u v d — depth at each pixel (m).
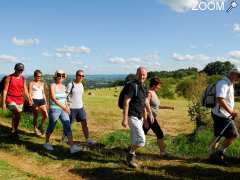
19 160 5.21
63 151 5.68
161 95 27.12
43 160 5.19
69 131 5.57
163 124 9.32
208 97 4.99
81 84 6.09
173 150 5.89
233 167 4.95
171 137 6.80
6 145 5.87
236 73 4.76
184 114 11.44
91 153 5.55
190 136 6.43
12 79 6.30
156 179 4.39
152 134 7.40
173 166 4.94
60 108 5.66
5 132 6.89
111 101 15.30
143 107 4.81
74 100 6.00
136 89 4.71
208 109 7.58
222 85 4.77
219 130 4.95
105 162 5.10
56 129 7.46
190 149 5.84
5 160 5.13
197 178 4.43
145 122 5.20
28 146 5.90
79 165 4.95
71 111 5.99
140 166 4.93
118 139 6.39
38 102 6.80
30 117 7.86
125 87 4.75
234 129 4.92
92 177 4.53
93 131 7.80
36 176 4.42
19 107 6.41
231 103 4.86
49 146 5.72
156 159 5.34
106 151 5.72
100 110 11.26
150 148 5.98
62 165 4.99
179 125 9.22
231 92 4.84
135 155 5.04
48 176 4.59
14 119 6.47
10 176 4.30
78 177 4.55
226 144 5.02
